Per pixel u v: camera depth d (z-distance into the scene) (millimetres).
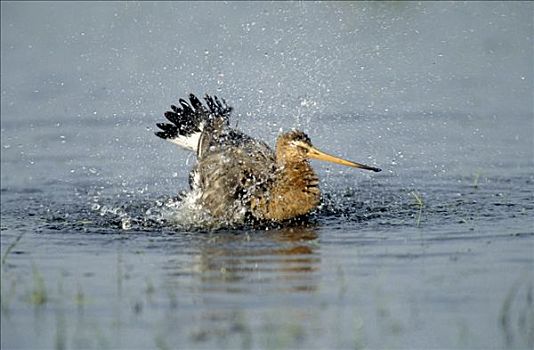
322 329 9180
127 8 22984
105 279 10664
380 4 22734
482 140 17062
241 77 19422
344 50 20906
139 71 20281
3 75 20406
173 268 11008
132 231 12883
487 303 9727
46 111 18984
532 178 15211
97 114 18750
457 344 8898
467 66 20375
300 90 18828
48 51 21281
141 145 17438
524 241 11742
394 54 20781
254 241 12188
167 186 15500
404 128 17672
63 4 23297
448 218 13062
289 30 21656
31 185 15625
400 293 10000
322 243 11953
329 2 22859
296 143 13414
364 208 13828
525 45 21297
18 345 9039
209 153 14211
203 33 21734
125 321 9469
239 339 8984
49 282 10602
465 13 22812
